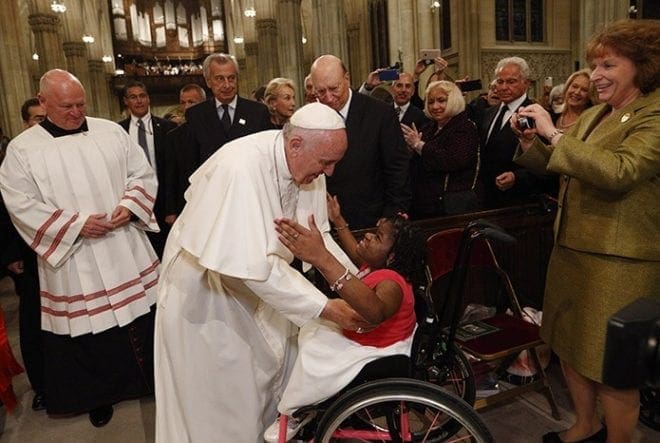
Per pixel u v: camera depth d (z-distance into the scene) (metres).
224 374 2.17
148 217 3.06
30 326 3.12
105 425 2.98
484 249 2.91
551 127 2.03
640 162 1.78
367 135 3.09
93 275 2.88
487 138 3.67
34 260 3.07
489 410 2.85
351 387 1.99
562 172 1.93
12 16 13.09
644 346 0.64
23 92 13.35
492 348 2.51
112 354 3.03
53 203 2.79
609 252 1.96
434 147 3.30
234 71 3.54
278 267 1.93
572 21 14.87
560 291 2.23
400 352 1.95
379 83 4.55
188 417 2.17
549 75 14.91
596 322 2.04
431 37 10.95
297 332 2.42
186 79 29.34
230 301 2.16
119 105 28.64
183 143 3.71
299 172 1.98
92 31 25.41
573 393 2.35
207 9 31.69
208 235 1.90
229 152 1.99
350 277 1.77
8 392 3.00
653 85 1.88
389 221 2.02
